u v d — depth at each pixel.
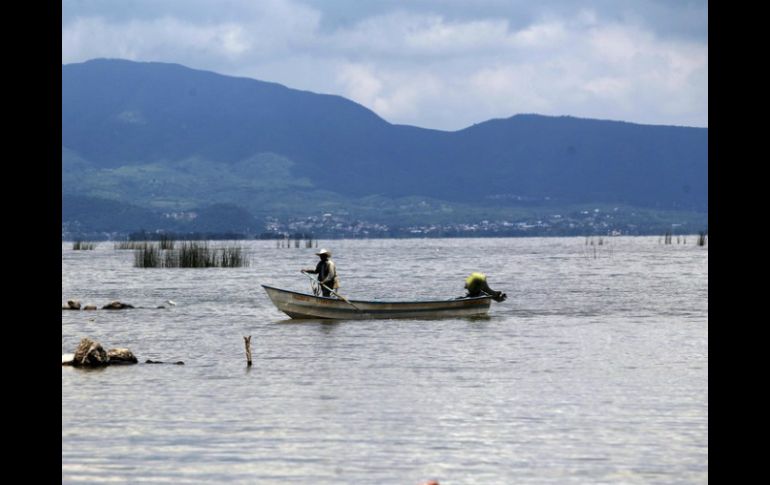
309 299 77.38
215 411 40.81
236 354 58.06
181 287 120.25
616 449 34.72
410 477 31.66
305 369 51.91
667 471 32.25
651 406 41.59
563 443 35.59
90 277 142.62
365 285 128.00
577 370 51.22
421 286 125.62
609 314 82.50
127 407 41.53
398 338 65.50
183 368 52.34
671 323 74.81
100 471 32.28
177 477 31.72
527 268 174.38
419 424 38.44
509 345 61.56
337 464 33.00
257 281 133.12
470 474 31.92
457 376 49.44
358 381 47.97
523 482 31.14
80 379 48.53
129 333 69.44
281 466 32.81
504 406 41.72
